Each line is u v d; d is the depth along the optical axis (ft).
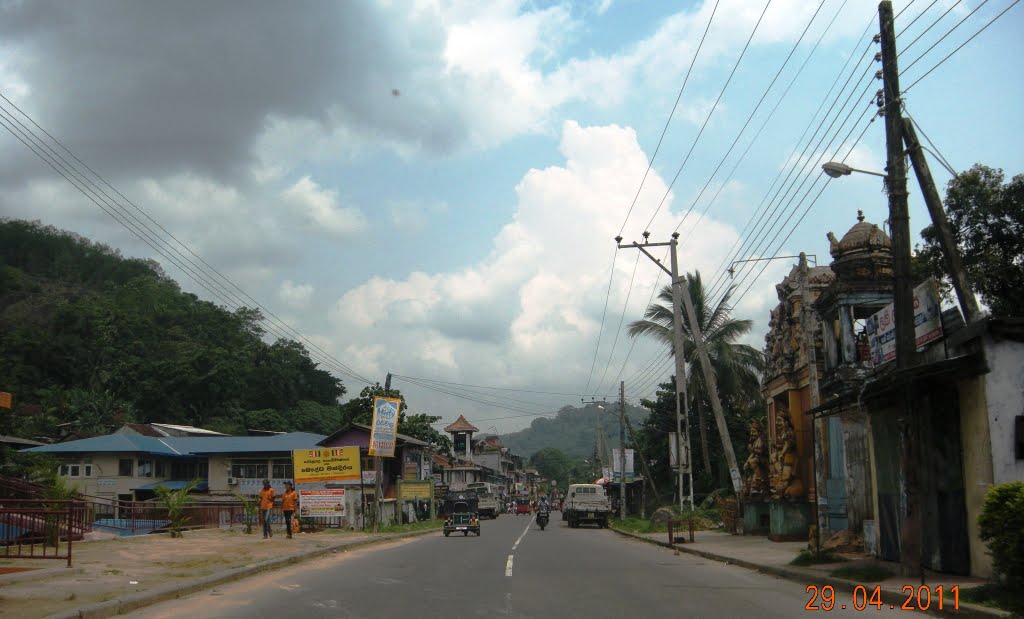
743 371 136.05
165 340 234.79
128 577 42.19
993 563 33.94
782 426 79.10
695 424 154.10
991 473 37.01
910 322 40.81
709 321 132.98
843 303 64.69
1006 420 37.06
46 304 232.32
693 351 133.39
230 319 263.29
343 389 274.16
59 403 191.31
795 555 59.77
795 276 79.15
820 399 68.13
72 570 44.21
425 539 95.50
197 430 187.62
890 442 48.55
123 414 193.67
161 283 276.21
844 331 64.18
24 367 202.08
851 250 65.41
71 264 281.54
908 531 40.65
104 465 148.25
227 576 44.19
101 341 218.18
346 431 151.74
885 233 65.67
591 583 43.75
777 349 82.89
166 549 62.28
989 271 65.16
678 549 74.28
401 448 164.35
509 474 398.62
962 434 39.65
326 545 69.62
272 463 152.35
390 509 132.57
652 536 96.12
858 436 58.34
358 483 131.23
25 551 55.52
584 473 479.00
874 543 51.29
